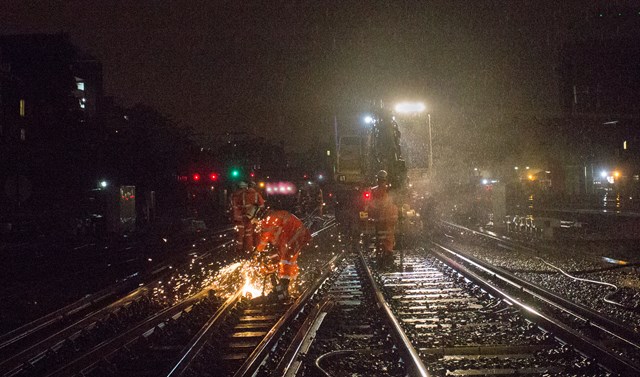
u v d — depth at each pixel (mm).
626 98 55656
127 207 36500
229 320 10336
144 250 26172
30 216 35781
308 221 33156
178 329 10062
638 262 17031
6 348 9531
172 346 9094
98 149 45344
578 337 8102
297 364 7719
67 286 17031
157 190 48562
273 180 39938
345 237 26281
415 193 28000
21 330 10344
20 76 45406
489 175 44750
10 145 40219
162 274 18000
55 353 8844
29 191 24297
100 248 27656
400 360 7766
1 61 40938
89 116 53281
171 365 7375
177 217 45562
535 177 52344
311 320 9930
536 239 23922
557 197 47812
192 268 19219
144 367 8133
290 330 9492
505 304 11297
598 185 53875
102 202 42750
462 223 34500
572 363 7574
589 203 44562
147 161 47438
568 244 21922
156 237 32781
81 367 7734
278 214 12156
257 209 13555
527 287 13414
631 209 37094
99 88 61062
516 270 16766
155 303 13242
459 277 14984
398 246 20312
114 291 14602
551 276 15852
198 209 49156
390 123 23109
